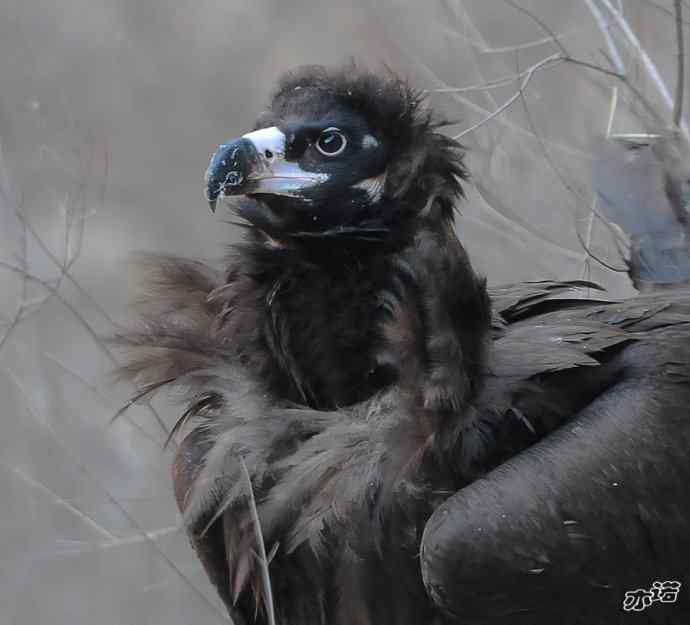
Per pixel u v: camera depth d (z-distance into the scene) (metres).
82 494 15.33
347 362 10.62
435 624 10.52
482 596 9.95
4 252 16.08
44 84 22.23
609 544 9.97
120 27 23.16
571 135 14.79
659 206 11.61
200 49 22.94
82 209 15.56
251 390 10.74
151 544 13.18
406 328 10.37
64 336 16.58
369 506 10.35
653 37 15.10
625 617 10.20
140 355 11.07
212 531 10.92
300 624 10.79
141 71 22.80
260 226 10.70
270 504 10.43
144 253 12.39
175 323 11.09
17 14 22.92
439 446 10.31
